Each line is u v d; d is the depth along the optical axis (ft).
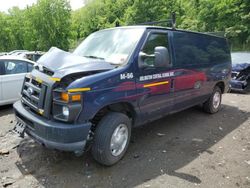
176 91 15.61
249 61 31.40
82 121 10.71
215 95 21.04
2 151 13.48
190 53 16.85
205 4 74.33
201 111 21.90
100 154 11.68
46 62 11.98
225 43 21.90
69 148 10.44
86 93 10.57
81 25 156.56
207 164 12.73
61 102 10.45
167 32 15.16
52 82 10.77
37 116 11.46
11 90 22.12
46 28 105.09
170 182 11.10
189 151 14.12
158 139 15.69
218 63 20.31
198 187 10.78
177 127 17.92
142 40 13.30
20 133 12.15
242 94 29.78
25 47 120.16
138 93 12.87
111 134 11.69
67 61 11.68
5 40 139.85
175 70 15.25
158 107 14.49
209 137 16.24
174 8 91.04
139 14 91.25
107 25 127.34
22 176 11.35
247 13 68.18
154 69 13.66
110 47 13.99
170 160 13.04
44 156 13.15
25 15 112.68
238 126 18.47
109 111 12.41
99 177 11.38
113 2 139.64
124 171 11.91
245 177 11.65
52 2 104.17
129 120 12.80
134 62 12.59
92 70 11.28
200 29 75.87
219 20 72.33
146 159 13.08
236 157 13.55
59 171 11.80
